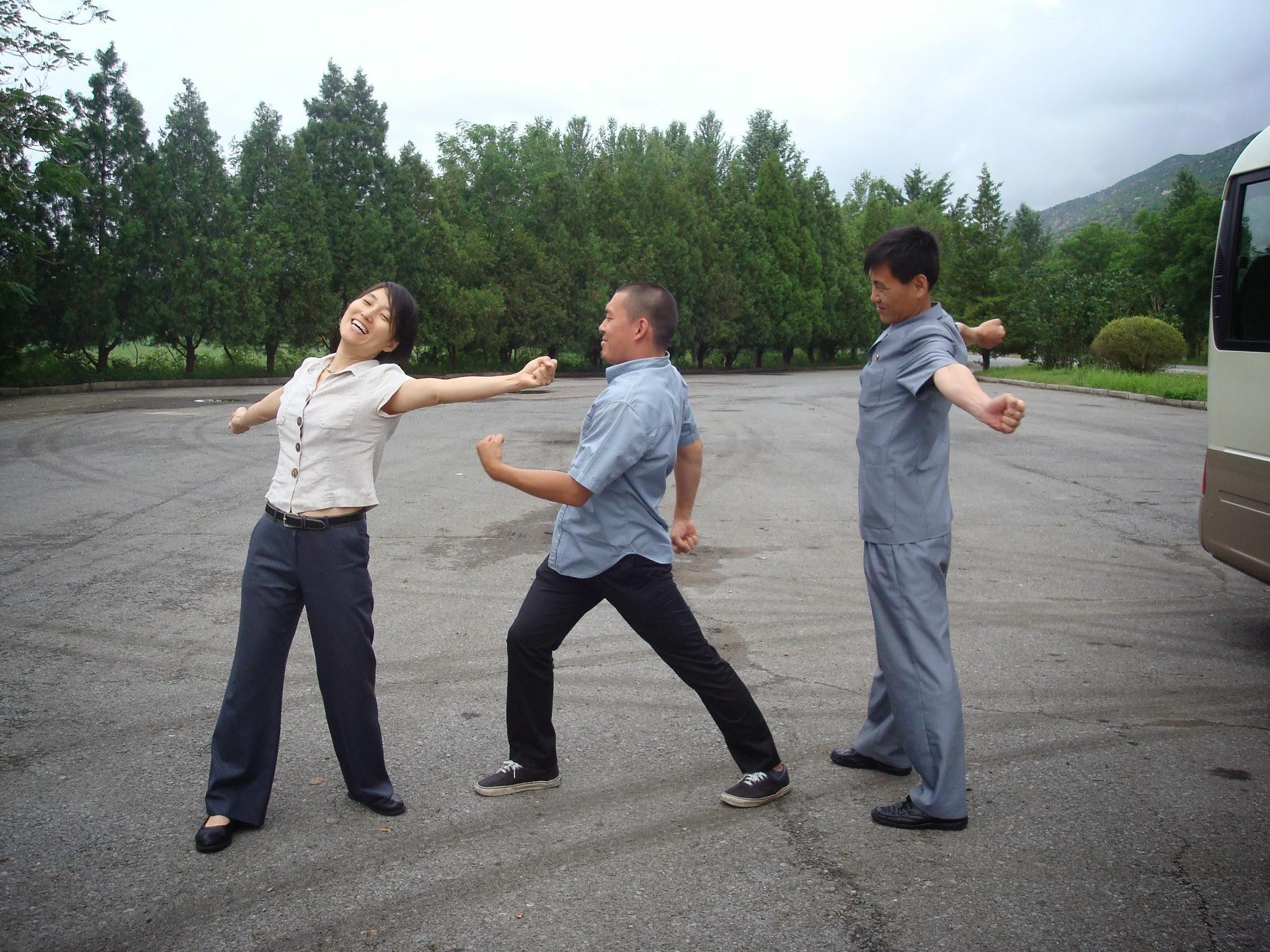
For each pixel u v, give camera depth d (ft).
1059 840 10.08
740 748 10.87
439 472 35.99
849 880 9.29
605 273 133.39
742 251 159.22
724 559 23.16
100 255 80.38
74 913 8.64
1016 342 122.62
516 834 10.18
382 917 8.62
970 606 19.44
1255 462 16.56
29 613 17.94
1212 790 11.31
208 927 8.46
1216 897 9.00
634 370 10.44
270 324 95.66
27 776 11.46
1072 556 23.76
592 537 10.37
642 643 16.56
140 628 17.16
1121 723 13.42
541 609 10.74
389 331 10.18
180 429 47.55
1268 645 17.04
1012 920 8.60
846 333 183.83
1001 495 32.12
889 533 10.30
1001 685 14.94
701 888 9.13
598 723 13.24
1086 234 316.19
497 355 131.03
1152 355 90.12
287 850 9.81
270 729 10.18
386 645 16.46
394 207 106.93
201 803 10.84
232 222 91.86
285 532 10.09
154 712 13.44
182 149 90.43
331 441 10.03
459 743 12.56
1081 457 41.14
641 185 146.30
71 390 77.00
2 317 73.26
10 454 38.60
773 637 17.29
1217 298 17.69
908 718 10.29
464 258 118.21
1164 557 23.72
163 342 90.74
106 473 34.04
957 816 10.23
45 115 58.18
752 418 60.64
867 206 210.18
